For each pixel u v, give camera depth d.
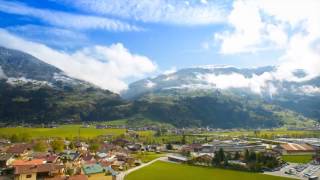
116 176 194.62
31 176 154.50
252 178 195.75
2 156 188.12
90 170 188.38
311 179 189.62
